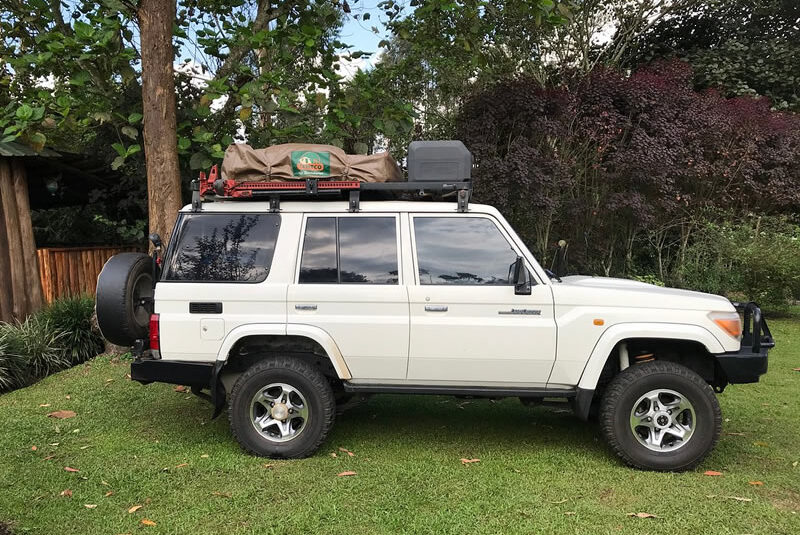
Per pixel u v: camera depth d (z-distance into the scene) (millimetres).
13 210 7914
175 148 6973
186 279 4184
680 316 3930
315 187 4199
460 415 5191
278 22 8141
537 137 9789
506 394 4078
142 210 10242
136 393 5668
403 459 4141
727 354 3949
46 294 8414
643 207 9703
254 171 4285
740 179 10945
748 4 15781
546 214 9719
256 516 3266
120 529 3127
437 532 3105
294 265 4148
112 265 4254
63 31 8344
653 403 3941
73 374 6395
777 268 9539
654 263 11641
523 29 12430
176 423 4859
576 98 9969
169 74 6844
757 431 4742
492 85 11062
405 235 4148
